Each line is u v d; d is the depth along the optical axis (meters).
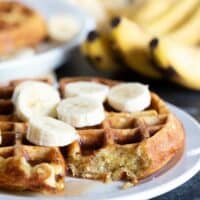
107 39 0.70
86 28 0.78
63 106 0.50
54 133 0.47
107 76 0.72
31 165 0.46
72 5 0.86
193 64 0.67
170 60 0.65
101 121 0.50
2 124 0.50
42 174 0.44
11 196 0.44
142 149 0.47
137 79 0.72
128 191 0.45
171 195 0.48
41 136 0.47
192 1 0.79
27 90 0.52
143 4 0.83
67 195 0.45
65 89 0.54
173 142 0.49
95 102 0.51
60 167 0.46
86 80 0.57
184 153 0.50
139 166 0.47
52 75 0.71
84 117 0.49
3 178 0.45
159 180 0.46
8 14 0.79
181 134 0.51
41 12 0.86
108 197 0.44
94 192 0.45
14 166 0.45
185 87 0.69
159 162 0.48
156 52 0.65
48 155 0.47
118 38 0.67
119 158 0.48
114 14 0.85
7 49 0.74
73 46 0.73
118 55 0.69
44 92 0.52
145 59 0.68
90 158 0.48
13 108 0.53
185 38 0.75
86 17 0.82
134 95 0.53
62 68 0.74
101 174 0.47
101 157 0.48
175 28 0.77
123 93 0.53
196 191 0.48
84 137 0.49
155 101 0.54
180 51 0.67
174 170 0.48
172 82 0.69
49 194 0.45
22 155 0.46
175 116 0.54
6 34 0.74
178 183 0.46
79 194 0.45
